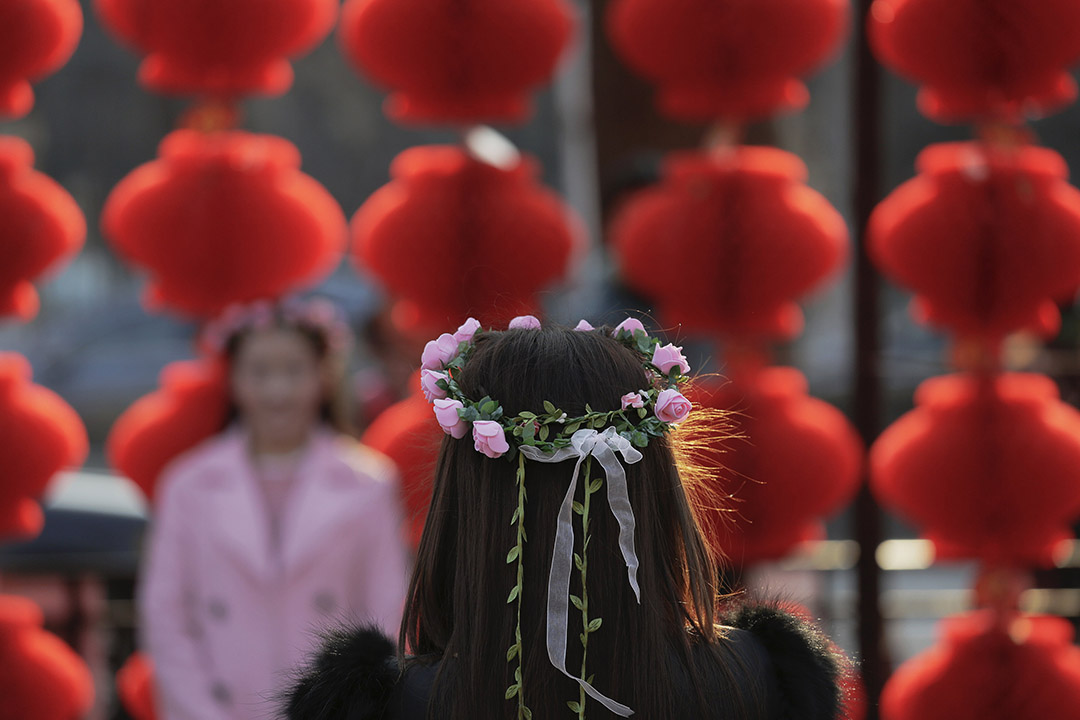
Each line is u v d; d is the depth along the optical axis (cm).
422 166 698
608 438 345
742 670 360
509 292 673
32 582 991
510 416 353
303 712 360
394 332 949
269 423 679
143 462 742
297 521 664
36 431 706
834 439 694
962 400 675
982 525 659
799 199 688
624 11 658
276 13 658
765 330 673
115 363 1920
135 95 2755
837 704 372
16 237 674
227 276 677
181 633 650
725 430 678
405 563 681
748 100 649
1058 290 628
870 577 754
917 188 655
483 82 648
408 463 702
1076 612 849
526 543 346
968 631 695
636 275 681
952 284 625
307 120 3041
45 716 731
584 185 1258
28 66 670
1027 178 630
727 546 670
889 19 633
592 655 341
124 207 681
